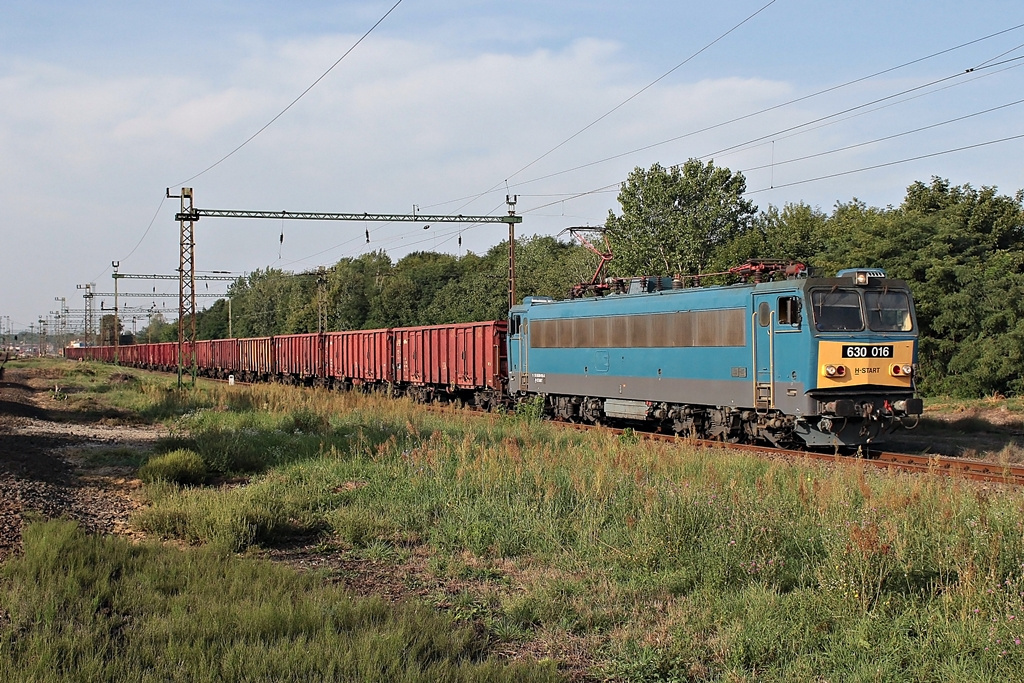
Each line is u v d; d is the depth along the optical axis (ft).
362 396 99.91
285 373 159.94
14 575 25.31
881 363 54.39
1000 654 19.45
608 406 73.31
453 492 40.81
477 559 31.53
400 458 50.47
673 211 142.41
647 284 70.74
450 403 100.78
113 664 19.43
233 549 32.14
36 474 46.09
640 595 26.55
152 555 29.04
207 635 21.52
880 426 54.85
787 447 60.18
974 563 23.98
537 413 78.02
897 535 26.40
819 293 53.78
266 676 19.34
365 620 23.25
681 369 64.08
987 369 85.46
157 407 94.12
